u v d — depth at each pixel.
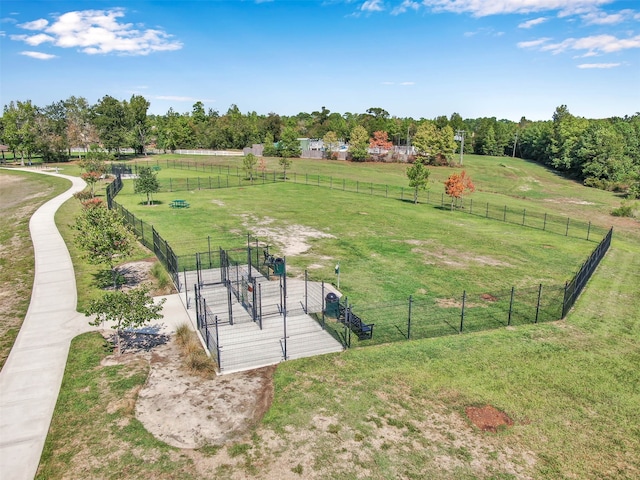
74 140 96.19
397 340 16.98
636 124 104.44
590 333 18.06
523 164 102.12
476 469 10.67
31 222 34.91
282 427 11.91
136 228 33.09
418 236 33.41
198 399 13.05
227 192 52.59
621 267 27.97
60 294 20.78
